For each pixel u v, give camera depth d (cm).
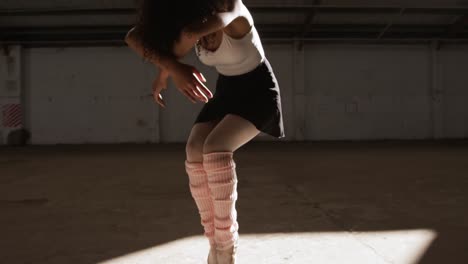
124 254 214
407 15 1173
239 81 148
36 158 794
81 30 1214
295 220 281
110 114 1273
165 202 355
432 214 295
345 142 1184
